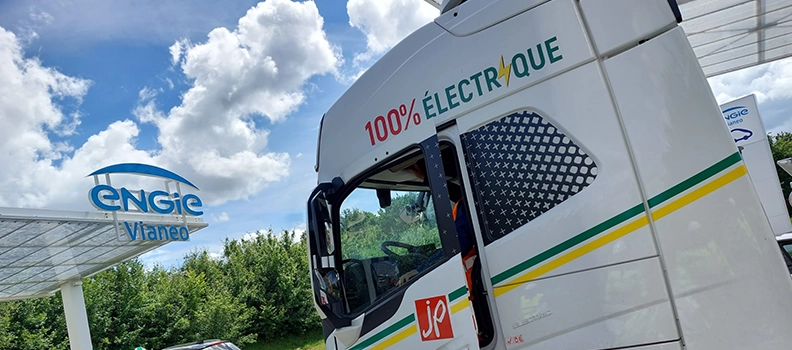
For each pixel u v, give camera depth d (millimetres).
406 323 2717
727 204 2068
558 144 2408
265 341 27422
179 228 14930
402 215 2926
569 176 2371
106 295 22297
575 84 2381
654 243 2168
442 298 2586
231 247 32312
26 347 19141
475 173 2637
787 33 11289
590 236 2293
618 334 2209
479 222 2605
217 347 9914
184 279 25688
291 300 28594
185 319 23734
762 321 1990
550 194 2414
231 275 28766
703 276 2078
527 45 2529
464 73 2707
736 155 2090
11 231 10875
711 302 2064
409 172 2969
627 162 2238
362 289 2979
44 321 20359
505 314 2475
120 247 14266
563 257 2350
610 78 2311
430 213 2818
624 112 2266
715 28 10359
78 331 15656
